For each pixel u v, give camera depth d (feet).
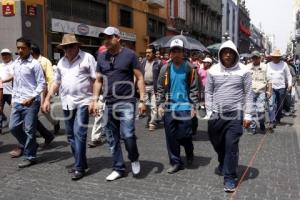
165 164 20.79
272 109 31.04
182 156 22.52
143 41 92.94
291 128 31.86
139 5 90.27
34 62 20.47
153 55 30.53
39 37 55.36
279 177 18.60
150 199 15.89
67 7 62.39
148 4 95.14
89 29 68.23
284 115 39.17
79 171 18.43
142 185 17.53
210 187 17.25
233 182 16.76
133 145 18.28
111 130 18.35
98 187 17.33
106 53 18.03
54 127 28.55
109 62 17.85
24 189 17.07
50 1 57.57
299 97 55.52
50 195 16.38
